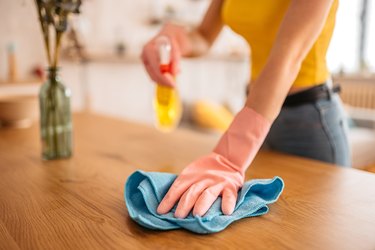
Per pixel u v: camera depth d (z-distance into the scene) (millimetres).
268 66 572
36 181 675
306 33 572
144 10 2996
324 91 887
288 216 488
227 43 3682
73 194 598
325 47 831
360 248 396
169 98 898
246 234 435
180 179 530
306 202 540
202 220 444
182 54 947
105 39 2779
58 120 847
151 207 484
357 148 2350
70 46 2488
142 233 443
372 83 3639
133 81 3035
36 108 1391
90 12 2652
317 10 567
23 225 474
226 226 450
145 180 526
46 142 845
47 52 843
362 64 3971
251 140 569
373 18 3977
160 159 833
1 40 2172
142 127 1301
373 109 3555
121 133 1178
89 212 517
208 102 3221
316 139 916
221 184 518
